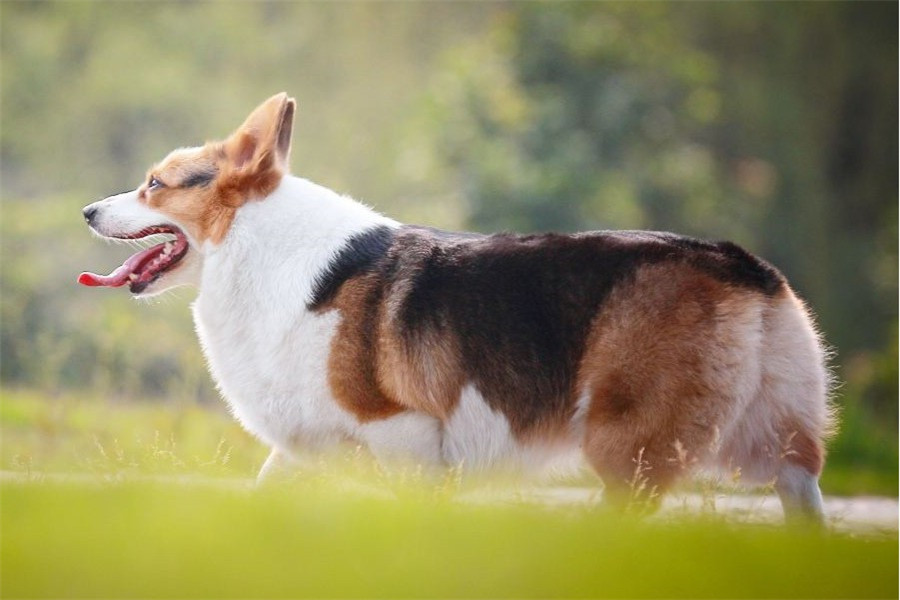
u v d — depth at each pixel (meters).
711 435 8.70
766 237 37.91
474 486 9.33
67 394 18.72
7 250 27.17
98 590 6.28
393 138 36.66
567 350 8.94
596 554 6.90
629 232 9.22
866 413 25.23
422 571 6.58
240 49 40.47
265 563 6.62
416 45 43.41
